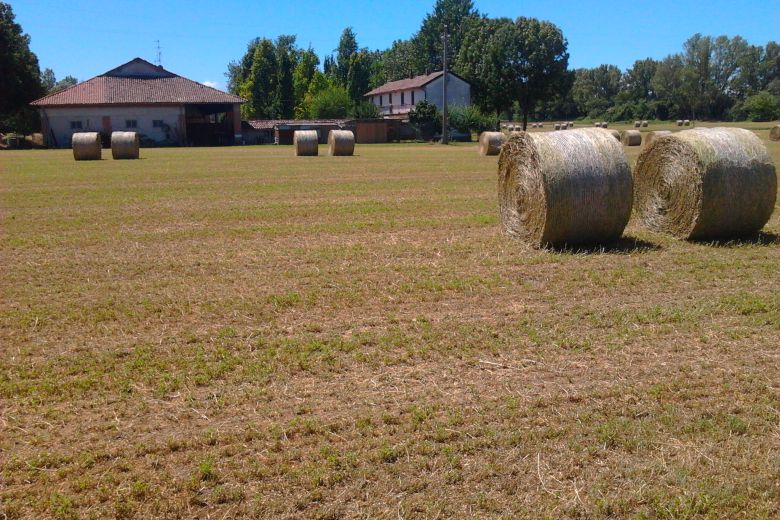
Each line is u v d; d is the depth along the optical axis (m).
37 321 7.31
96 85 65.50
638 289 8.32
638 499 4.06
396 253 10.59
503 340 6.56
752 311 7.41
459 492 4.15
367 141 71.62
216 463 4.48
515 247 10.84
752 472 4.31
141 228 13.16
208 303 7.94
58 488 4.26
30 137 68.06
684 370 5.81
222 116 76.00
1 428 4.98
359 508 4.02
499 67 77.06
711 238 11.05
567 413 5.06
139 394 5.48
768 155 10.83
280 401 5.34
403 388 5.55
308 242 11.65
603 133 10.61
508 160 11.54
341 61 118.38
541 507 4.00
